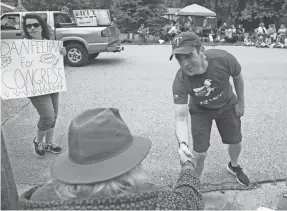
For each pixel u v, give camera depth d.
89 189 1.21
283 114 5.69
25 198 1.40
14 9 14.29
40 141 4.11
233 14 27.34
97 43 10.24
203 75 2.54
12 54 3.50
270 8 25.53
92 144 1.23
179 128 2.50
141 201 1.21
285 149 4.33
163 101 6.56
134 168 1.29
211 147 4.43
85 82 8.22
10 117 5.71
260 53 14.45
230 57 2.62
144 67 10.34
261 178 3.63
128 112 5.90
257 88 7.46
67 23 10.76
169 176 3.73
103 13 10.96
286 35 17.75
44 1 27.98
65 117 5.64
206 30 21.88
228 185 3.49
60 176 1.24
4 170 1.60
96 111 1.35
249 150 4.30
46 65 3.71
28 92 3.60
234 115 2.98
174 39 2.42
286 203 2.70
